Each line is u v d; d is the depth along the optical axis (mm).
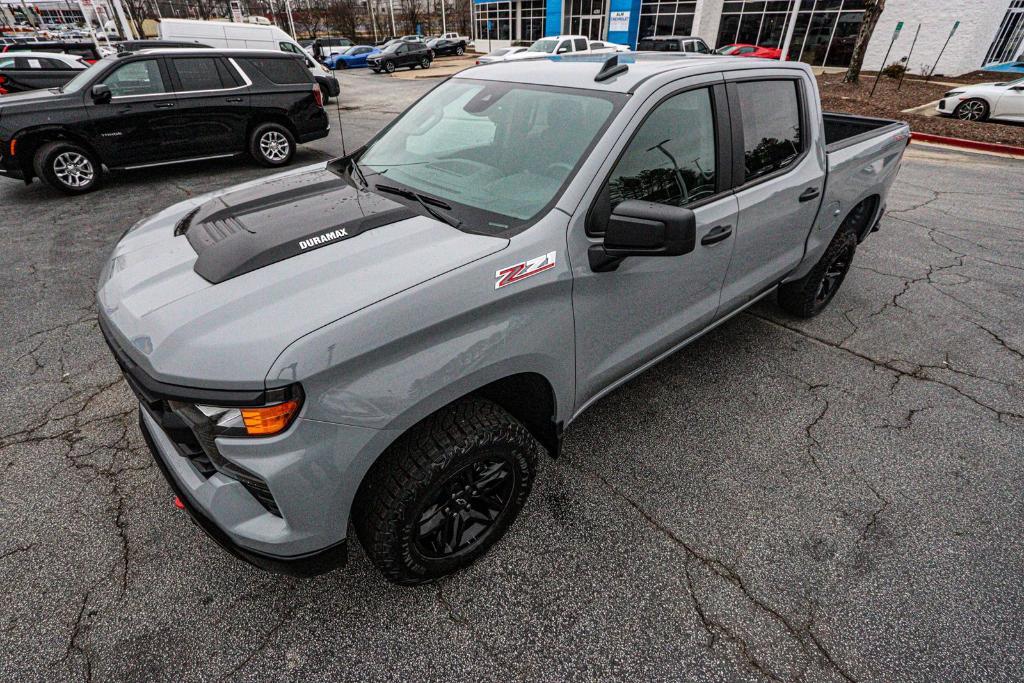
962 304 4352
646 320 2416
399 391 1581
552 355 1988
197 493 1658
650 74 2283
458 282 1672
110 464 2656
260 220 2014
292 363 1412
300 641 1911
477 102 2596
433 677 1812
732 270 2811
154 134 7340
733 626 1983
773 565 2215
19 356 3502
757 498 2533
